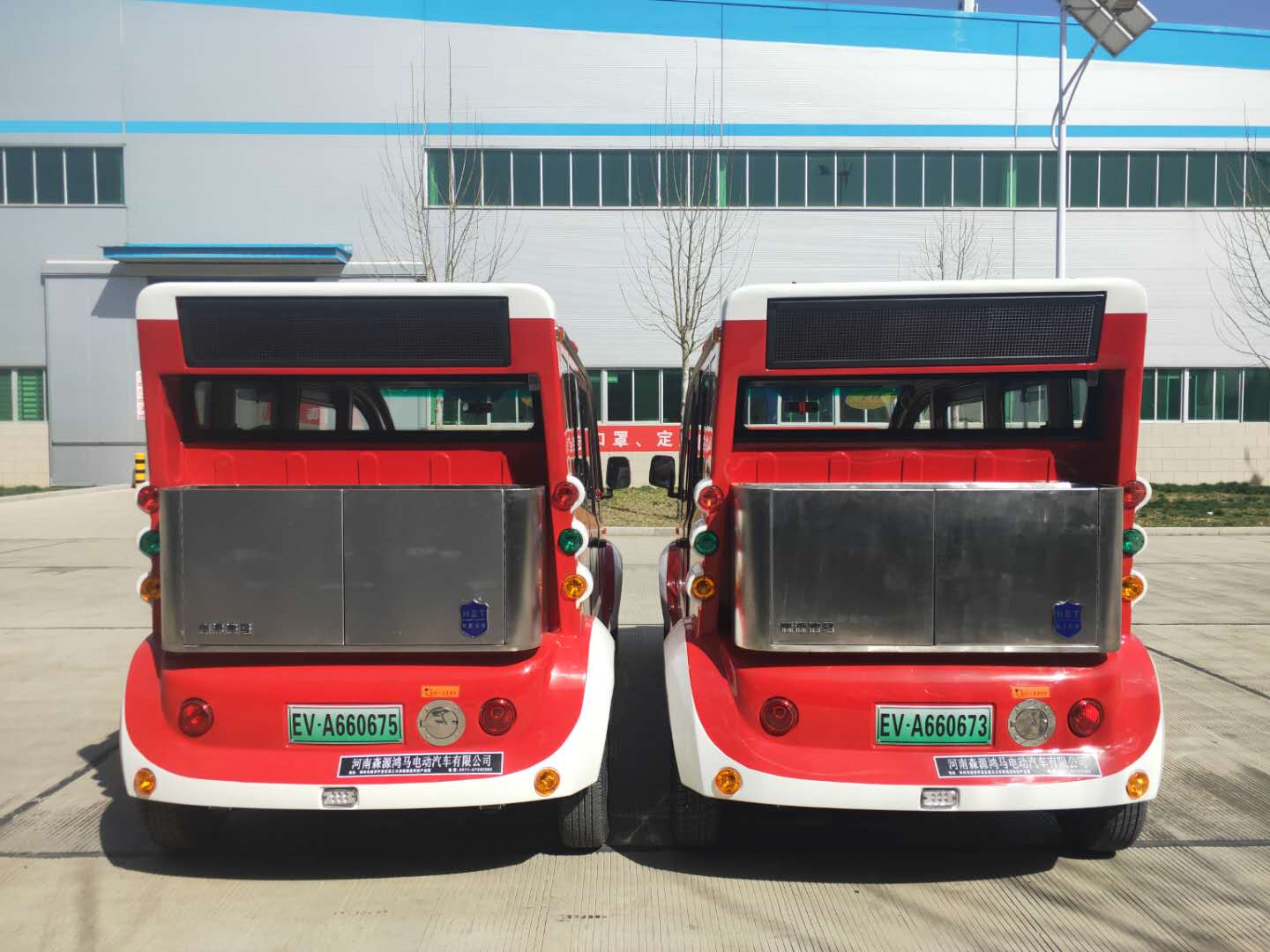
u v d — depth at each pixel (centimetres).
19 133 2277
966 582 348
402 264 2231
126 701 360
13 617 886
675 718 370
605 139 2211
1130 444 368
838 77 2216
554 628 381
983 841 406
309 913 342
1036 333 365
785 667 357
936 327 368
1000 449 390
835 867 381
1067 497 347
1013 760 347
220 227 2267
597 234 2230
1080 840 389
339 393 395
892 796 339
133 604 951
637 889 361
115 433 2334
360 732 353
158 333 362
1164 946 318
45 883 365
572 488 375
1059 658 359
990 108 2228
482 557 348
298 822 427
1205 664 704
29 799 451
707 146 2214
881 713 350
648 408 2253
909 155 2234
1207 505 1841
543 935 326
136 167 2270
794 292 367
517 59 2208
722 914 341
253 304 360
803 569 350
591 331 2244
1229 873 374
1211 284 2264
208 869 378
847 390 392
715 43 2205
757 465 391
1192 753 513
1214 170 2264
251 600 349
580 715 362
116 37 2248
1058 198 1638
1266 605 936
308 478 391
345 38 2217
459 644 349
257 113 2242
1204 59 2239
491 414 392
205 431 389
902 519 348
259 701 353
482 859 388
